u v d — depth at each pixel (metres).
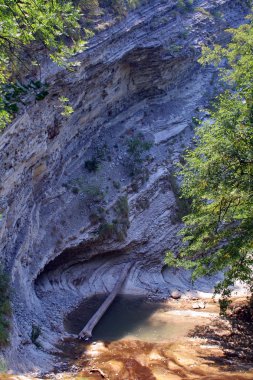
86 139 26.95
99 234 23.39
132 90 31.45
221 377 10.33
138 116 31.95
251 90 12.95
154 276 26.11
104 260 25.16
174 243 27.94
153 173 28.86
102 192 24.70
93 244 23.56
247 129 12.26
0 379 9.80
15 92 4.45
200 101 36.69
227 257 13.43
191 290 25.12
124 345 15.26
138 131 31.08
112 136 29.12
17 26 5.37
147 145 29.17
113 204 24.94
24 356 12.31
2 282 14.06
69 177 24.55
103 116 28.75
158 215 27.67
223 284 13.42
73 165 25.34
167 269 27.31
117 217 24.77
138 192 27.06
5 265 15.98
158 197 28.30
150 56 29.86
